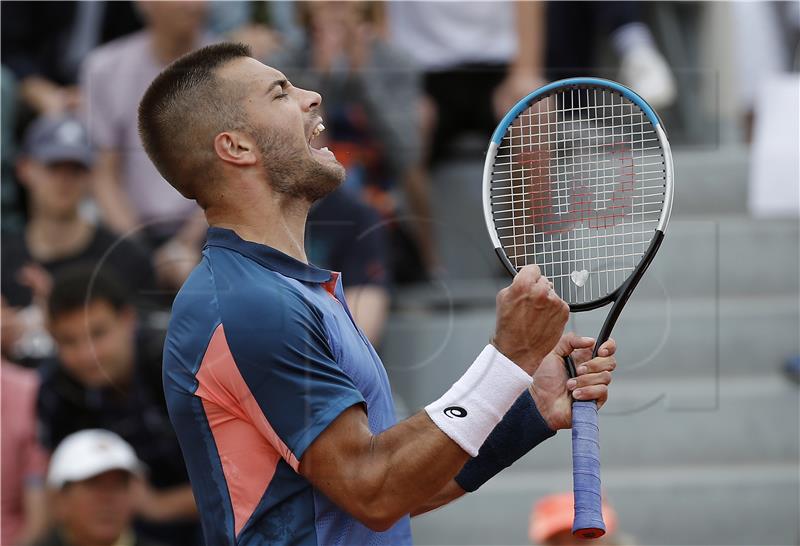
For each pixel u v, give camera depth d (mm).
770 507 13227
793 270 15242
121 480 10531
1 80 13383
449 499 7426
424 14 14234
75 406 11039
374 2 13164
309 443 6133
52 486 10578
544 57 14555
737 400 13797
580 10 14672
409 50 13703
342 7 12969
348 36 13031
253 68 6930
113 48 12922
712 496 13258
